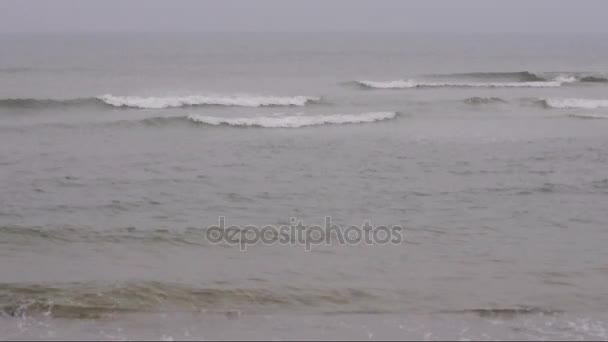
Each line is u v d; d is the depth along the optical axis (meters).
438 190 15.51
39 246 10.98
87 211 13.27
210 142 21.25
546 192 15.36
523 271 10.09
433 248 11.20
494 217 13.24
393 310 8.49
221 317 8.13
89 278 9.41
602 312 8.51
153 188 15.30
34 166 17.28
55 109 26.62
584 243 11.61
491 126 24.86
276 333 7.64
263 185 15.81
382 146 20.83
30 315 8.02
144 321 7.94
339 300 8.83
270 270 9.98
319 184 15.99
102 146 20.22
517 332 7.77
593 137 22.66
